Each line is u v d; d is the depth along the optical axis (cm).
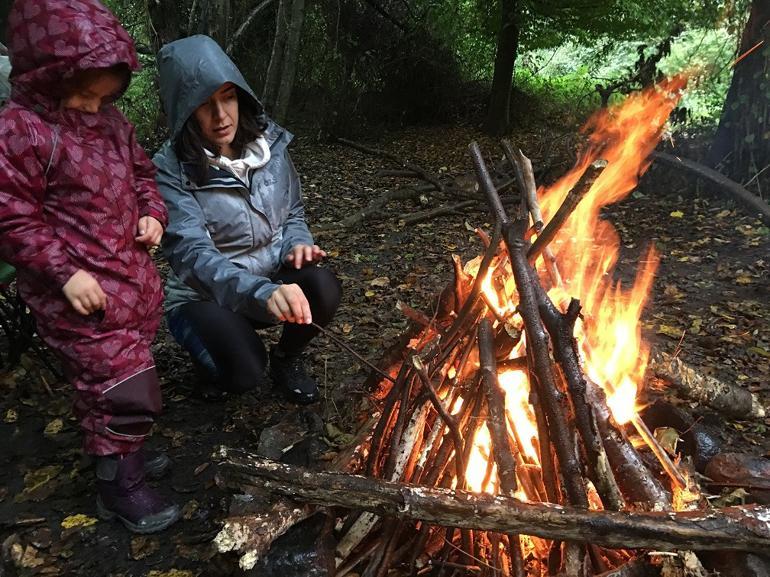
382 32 967
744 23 645
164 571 194
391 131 962
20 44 169
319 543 167
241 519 163
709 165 602
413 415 185
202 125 226
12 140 170
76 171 180
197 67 212
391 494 154
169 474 237
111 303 189
